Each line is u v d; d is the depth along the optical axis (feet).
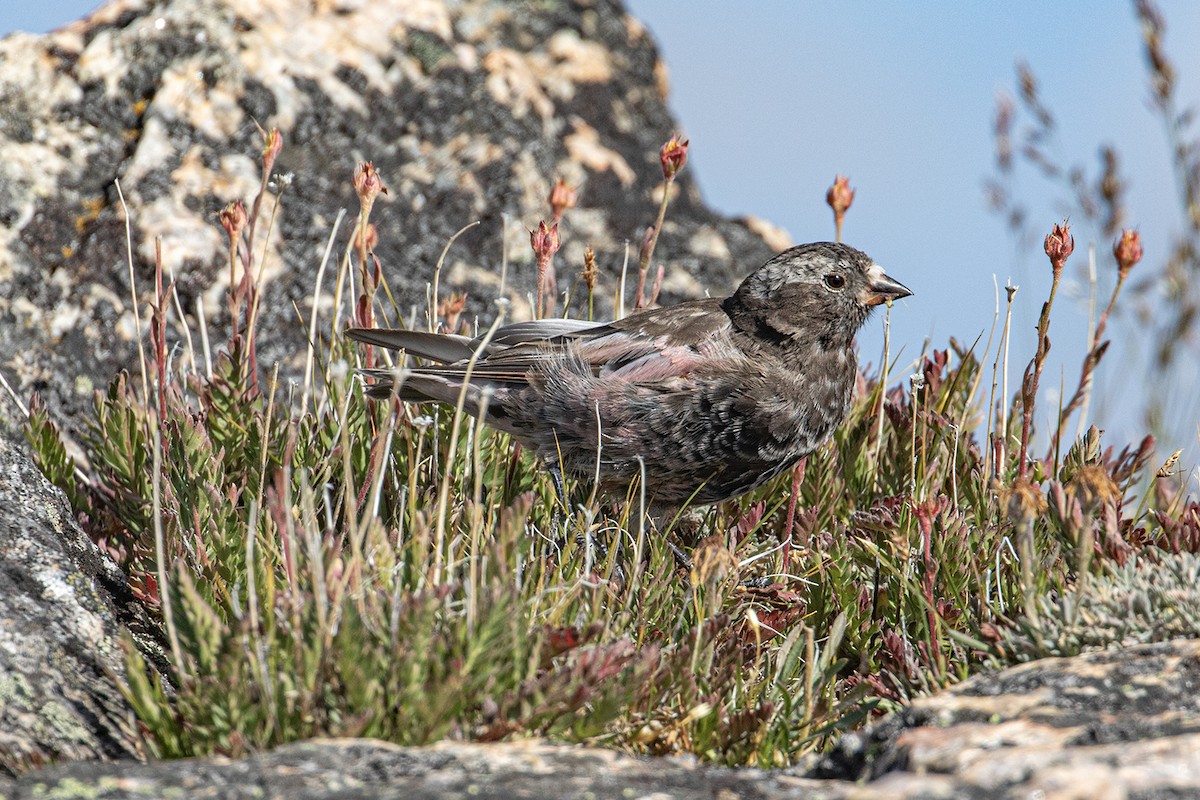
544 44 49.14
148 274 36.52
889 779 15.49
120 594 24.04
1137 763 15.01
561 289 41.11
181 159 38.75
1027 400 26.84
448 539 23.89
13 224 35.86
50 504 25.14
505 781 16.10
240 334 29.68
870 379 34.50
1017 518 21.21
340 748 16.84
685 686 20.31
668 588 24.07
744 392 28.25
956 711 18.03
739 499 30.76
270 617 19.26
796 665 23.31
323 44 42.37
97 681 20.29
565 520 27.68
